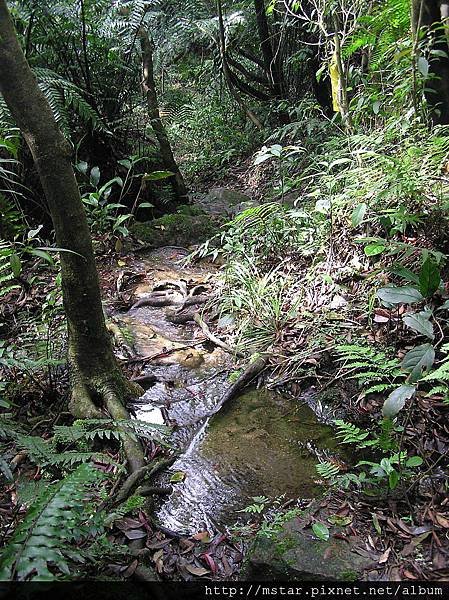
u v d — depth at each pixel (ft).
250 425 9.27
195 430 9.26
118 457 8.37
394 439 8.20
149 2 17.17
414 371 7.15
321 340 10.43
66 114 14.44
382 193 10.62
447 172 11.49
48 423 9.18
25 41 15.61
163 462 8.38
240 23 23.72
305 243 12.86
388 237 11.23
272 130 24.89
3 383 8.54
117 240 15.38
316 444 8.72
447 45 11.86
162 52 23.29
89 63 17.44
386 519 6.97
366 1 15.37
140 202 18.88
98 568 6.39
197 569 6.64
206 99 31.65
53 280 13.17
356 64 18.72
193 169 27.07
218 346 11.48
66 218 8.53
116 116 18.26
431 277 7.73
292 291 12.07
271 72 25.08
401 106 13.47
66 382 10.03
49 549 4.88
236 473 8.27
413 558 6.42
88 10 16.60
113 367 9.62
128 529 7.08
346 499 7.38
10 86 7.89
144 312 12.94
